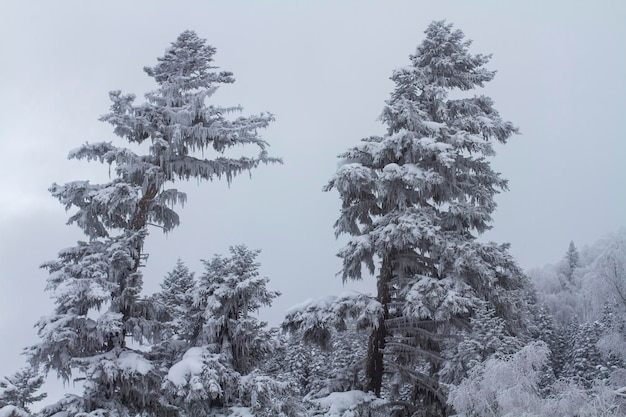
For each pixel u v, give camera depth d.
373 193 20.56
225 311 17.86
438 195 20.92
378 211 21.45
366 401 17.95
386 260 20.23
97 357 14.74
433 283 18.02
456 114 21.91
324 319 18.92
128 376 14.59
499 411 14.26
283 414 15.81
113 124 17.31
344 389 19.72
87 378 14.05
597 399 12.88
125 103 17.25
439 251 18.98
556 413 13.23
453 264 18.56
